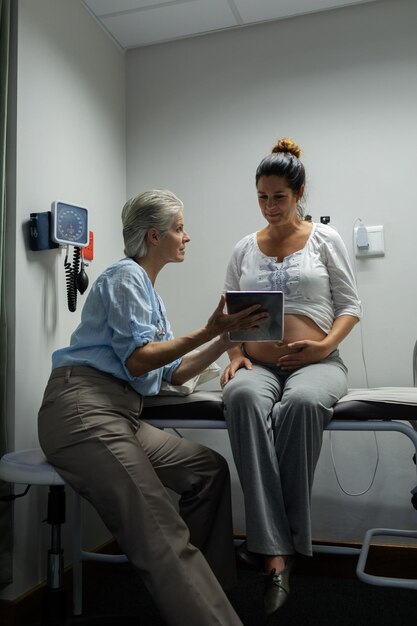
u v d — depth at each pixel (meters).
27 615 1.77
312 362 1.80
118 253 2.56
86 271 2.29
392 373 2.25
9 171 1.85
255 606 1.90
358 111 2.36
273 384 1.75
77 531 1.89
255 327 1.54
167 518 1.40
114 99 2.59
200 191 2.55
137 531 1.38
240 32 2.54
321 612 1.86
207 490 1.66
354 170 2.34
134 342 1.50
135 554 1.37
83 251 2.21
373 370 2.27
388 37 2.34
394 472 2.23
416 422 1.80
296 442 1.56
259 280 1.95
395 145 2.30
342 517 2.26
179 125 2.61
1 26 1.82
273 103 2.47
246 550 1.56
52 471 1.48
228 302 1.49
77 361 1.55
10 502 1.72
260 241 2.04
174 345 1.50
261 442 1.57
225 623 1.33
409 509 2.20
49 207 2.03
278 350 1.87
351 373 2.29
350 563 2.20
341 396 1.68
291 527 1.56
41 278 1.94
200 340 1.51
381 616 1.82
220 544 1.66
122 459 1.42
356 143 2.35
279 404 1.61
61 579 1.60
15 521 1.77
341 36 2.40
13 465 1.53
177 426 1.70
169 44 2.65
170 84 2.63
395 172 2.30
